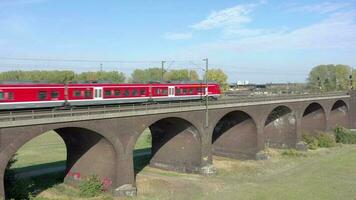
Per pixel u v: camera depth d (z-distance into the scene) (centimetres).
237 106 5684
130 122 4159
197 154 5206
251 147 6175
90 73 13725
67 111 3566
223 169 5559
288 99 6831
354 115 8950
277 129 7281
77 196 4116
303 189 4619
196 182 4841
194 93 6216
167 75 13788
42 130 3381
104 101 4850
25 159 5931
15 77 12975
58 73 12875
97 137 4050
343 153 6869
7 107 3850
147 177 4962
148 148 7000
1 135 3116
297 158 6394
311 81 17688
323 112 8019
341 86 16075
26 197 3862
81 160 4416
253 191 4519
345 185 4803
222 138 6488
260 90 12506
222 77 13250
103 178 4222
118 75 14262
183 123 5109
